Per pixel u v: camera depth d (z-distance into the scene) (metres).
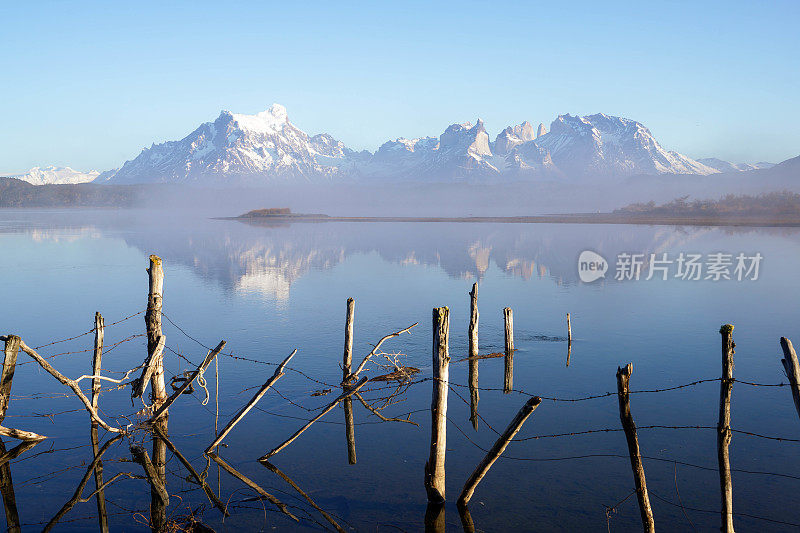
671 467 13.61
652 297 39.16
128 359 23.41
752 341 26.41
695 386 19.73
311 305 36.19
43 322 30.59
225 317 32.16
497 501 12.18
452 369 22.50
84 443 15.20
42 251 72.94
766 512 11.55
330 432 15.98
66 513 11.91
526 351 24.86
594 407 17.83
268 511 11.88
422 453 14.64
